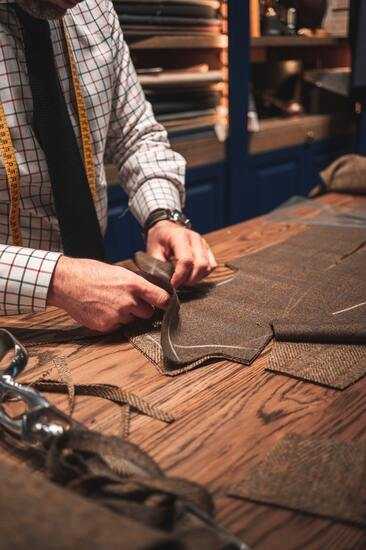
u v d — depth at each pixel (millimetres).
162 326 751
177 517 434
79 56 1104
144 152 1252
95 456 491
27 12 941
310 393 646
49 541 339
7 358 733
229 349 738
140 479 446
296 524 454
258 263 1064
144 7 1988
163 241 1072
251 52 2721
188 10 2111
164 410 618
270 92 2854
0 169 1021
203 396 646
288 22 2658
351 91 2754
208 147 2396
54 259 803
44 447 519
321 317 813
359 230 1261
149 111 1320
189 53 2389
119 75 1226
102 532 342
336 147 3084
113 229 2182
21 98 1013
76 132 1117
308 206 1490
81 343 792
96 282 791
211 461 530
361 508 462
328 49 2902
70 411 615
